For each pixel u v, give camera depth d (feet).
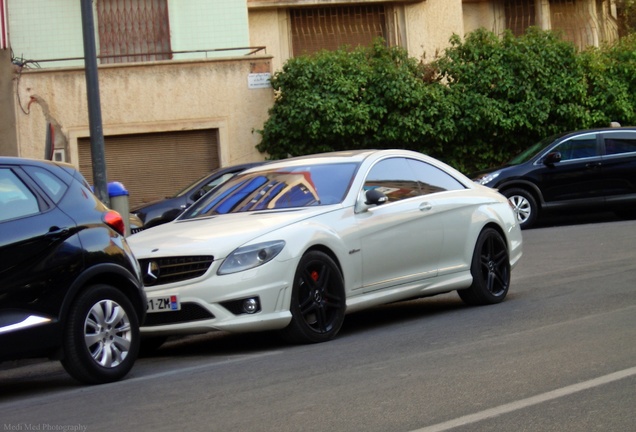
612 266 49.11
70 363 27.99
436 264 37.91
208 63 87.51
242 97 88.07
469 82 89.92
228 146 88.07
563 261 53.36
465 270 39.17
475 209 39.83
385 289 35.86
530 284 45.52
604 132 77.61
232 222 34.04
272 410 23.54
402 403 23.48
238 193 37.50
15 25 89.56
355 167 36.60
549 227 76.48
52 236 27.73
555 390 23.89
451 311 39.17
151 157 87.66
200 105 87.56
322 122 85.97
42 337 27.14
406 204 37.04
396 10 100.94
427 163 39.52
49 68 84.64
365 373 27.27
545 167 76.28
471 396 23.79
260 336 36.78
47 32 89.92
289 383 26.63
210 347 35.32
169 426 22.62
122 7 91.45
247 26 92.89
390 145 88.74
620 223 73.20
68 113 84.99
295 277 32.37
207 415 23.47
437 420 21.77
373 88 87.35
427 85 89.56
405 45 101.19
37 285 27.17
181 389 26.91
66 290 27.78
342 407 23.43
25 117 84.58
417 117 87.40
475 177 76.89
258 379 27.55
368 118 86.02
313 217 33.88
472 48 90.74
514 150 92.02
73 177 29.86
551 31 92.89
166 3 91.91
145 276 32.32
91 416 24.26
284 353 31.73
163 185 87.97
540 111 89.86
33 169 28.76
